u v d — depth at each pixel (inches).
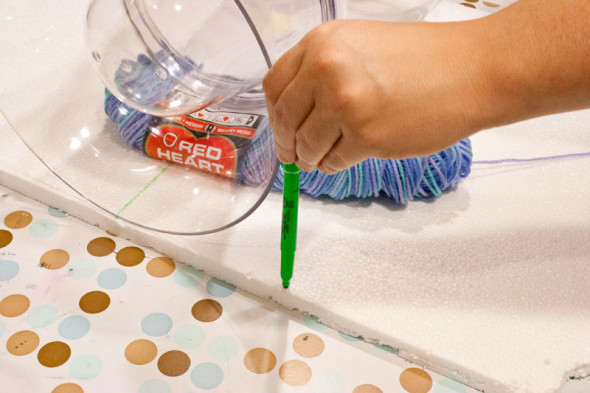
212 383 16.8
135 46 20.2
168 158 21.4
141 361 17.2
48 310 18.3
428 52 13.3
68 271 19.7
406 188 22.1
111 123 23.1
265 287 19.4
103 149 22.3
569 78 12.9
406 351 18.1
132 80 20.5
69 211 22.0
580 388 17.5
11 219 21.5
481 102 13.4
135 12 19.9
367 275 20.0
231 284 20.1
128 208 20.9
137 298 19.1
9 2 22.6
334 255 20.6
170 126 21.5
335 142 14.7
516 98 13.3
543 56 12.9
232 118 21.0
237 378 17.0
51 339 17.4
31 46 22.8
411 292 19.5
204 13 19.6
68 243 20.8
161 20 19.9
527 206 23.4
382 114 13.5
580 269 20.8
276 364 17.6
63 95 23.0
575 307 19.4
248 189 19.2
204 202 20.2
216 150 20.4
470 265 20.7
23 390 16.0
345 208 22.8
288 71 14.0
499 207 23.3
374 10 28.5
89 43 20.4
